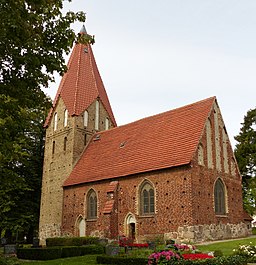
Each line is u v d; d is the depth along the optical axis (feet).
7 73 46.44
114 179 113.70
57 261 74.59
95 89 154.10
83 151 141.69
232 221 107.96
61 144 144.66
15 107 47.67
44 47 47.91
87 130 145.48
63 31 48.39
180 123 112.47
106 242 101.76
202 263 48.98
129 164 112.88
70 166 136.67
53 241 110.83
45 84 50.26
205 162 102.06
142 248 80.74
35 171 159.53
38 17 44.73
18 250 87.92
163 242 91.86
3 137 54.65
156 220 98.37
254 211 164.14
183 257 51.83
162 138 112.27
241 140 166.40
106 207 109.40
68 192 131.03
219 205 104.78
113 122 158.20
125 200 108.47
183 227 91.71
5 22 39.37
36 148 160.66
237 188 115.55
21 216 143.64
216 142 110.01
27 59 44.73
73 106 144.56
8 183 76.95
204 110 109.81
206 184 100.01
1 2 38.40
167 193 97.66
